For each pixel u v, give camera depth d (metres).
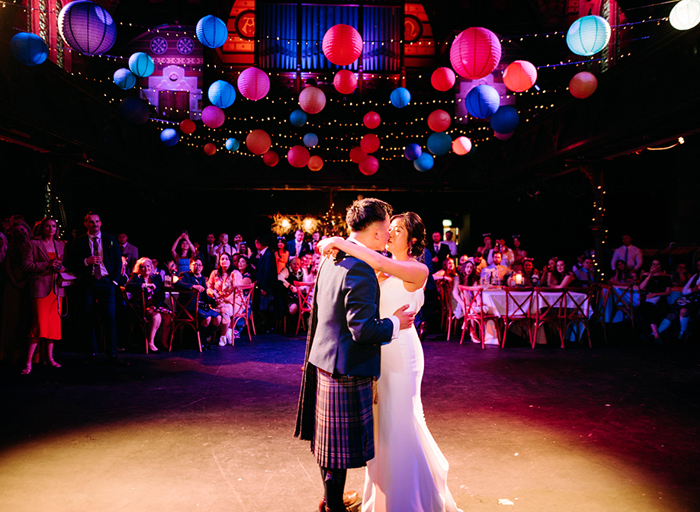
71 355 6.75
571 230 12.70
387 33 15.54
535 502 2.81
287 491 2.94
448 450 3.57
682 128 7.10
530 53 15.27
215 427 4.04
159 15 15.48
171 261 8.77
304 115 10.73
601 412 4.43
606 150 8.70
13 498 2.82
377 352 2.32
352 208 2.49
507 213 15.09
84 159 9.20
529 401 4.76
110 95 12.50
